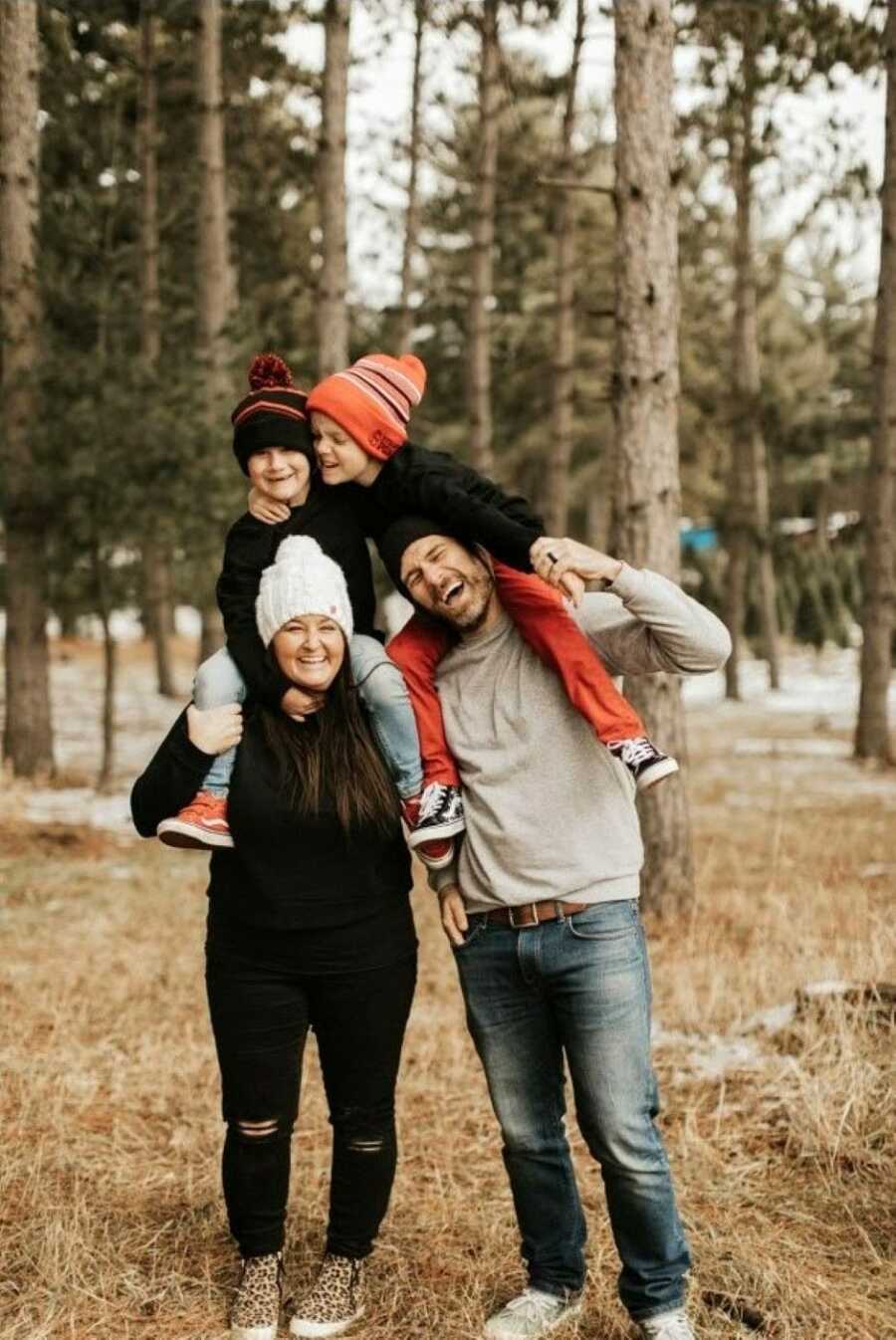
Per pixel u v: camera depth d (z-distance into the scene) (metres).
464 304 24.45
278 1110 2.89
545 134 20.95
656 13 6.53
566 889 2.73
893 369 13.24
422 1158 3.97
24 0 11.72
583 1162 3.89
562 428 16.83
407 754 2.85
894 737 15.78
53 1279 3.12
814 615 31.00
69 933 6.64
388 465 2.91
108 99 15.96
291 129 18.56
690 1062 4.62
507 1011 2.88
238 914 2.82
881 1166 3.72
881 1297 3.06
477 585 2.77
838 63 11.84
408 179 18.03
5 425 11.41
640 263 6.60
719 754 15.43
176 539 11.20
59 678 24.91
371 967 2.86
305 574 2.77
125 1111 4.31
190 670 26.86
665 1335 2.73
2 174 11.70
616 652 2.84
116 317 11.44
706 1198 3.61
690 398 22.33
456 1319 3.01
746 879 7.99
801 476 31.36
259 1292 2.92
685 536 32.97
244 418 3.01
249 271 19.77
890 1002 4.67
